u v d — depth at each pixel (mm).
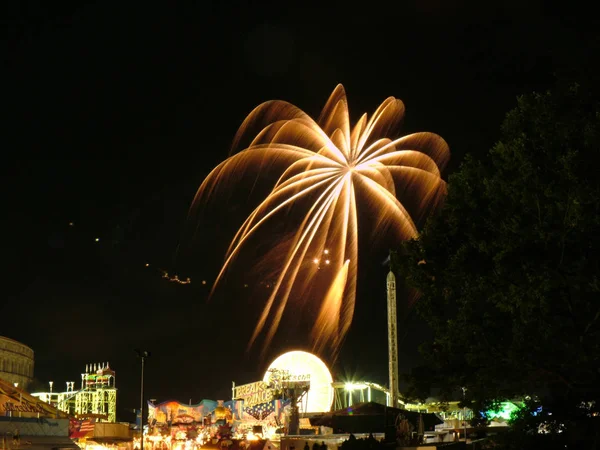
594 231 28844
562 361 29125
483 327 31422
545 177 30297
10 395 47281
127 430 52625
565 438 29859
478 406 33250
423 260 35594
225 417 55594
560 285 28703
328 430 51594
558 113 31703
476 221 34031
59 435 46469
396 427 34000
